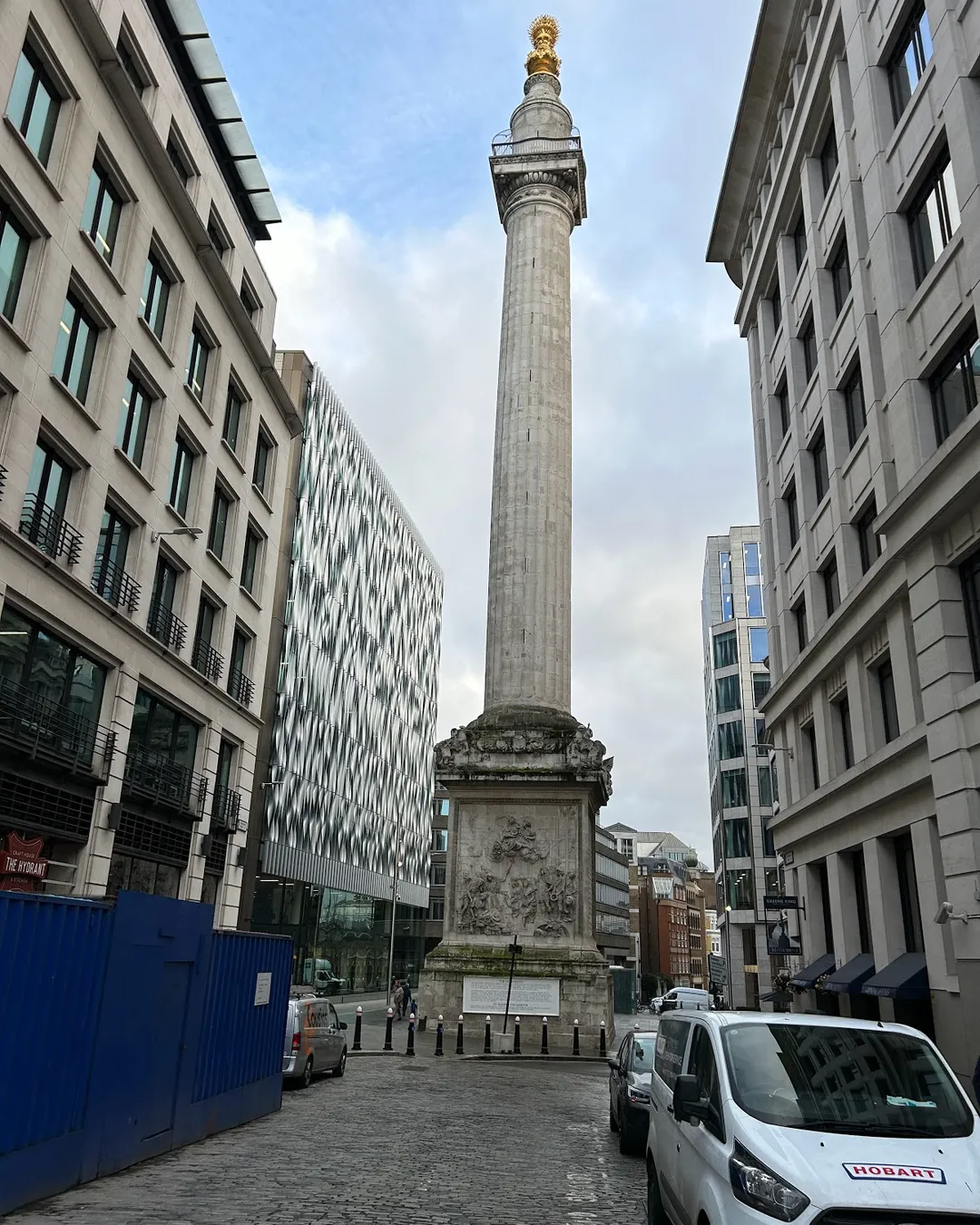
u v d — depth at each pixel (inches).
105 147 927.0
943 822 642.8
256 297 1389.0
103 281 918.4
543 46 2030.0
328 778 2447.1
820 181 1053.8
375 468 3026.6
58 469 871.7
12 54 757.9
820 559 1034.7
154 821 1040.8
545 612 1540.4
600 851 4436.5
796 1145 235.8
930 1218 212.1
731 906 3038.9
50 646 841.5
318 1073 815.7
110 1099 411.2
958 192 669.3
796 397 1125.7
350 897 2657.5
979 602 637.9
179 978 485.7
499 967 1304.1
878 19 837.8
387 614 3095.5
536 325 1704.0
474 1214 365.7
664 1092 349.7
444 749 1425.9
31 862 797.2
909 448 734.5
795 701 1074.1
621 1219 372.8
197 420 1159.6
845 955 903.7
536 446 1625.2
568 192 1825.8
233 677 1309.1
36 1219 327.3
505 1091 816.3
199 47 1230.3
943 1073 275.4
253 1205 361.4
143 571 1015.6
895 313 766.5
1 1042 335.3
